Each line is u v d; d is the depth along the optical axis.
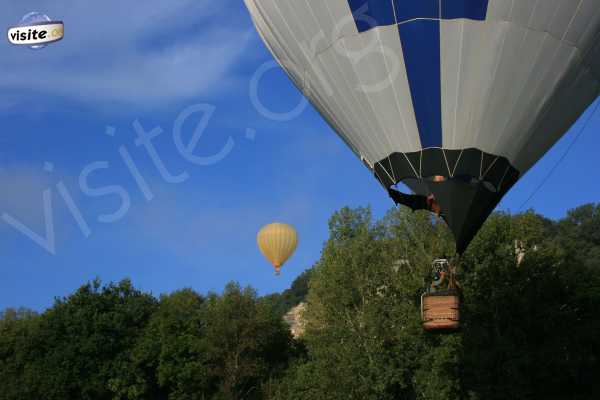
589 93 12.47
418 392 30.39
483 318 30.64
